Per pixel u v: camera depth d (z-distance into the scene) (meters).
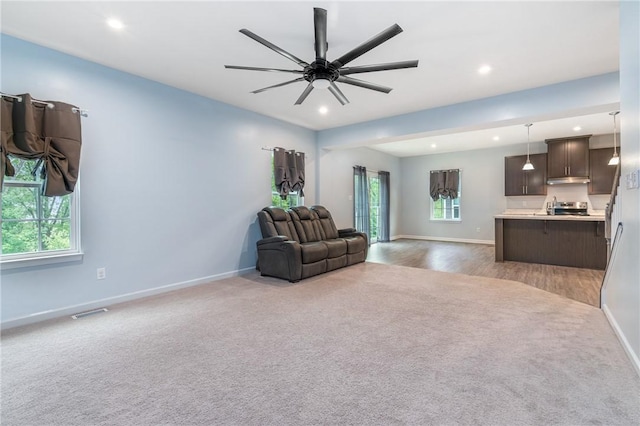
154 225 3.71
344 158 7.03
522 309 3.16
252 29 2.62
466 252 6.89
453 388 1.82
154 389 1.83
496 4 2.28
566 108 3.66
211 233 4.33
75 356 2.22
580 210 6.89
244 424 1.54
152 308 3.22
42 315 2.89
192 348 2.34
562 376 1.94
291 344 2.40
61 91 3.00
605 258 5.09
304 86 3.86
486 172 8.30
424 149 8.40
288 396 1.76
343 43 2.82
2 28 2.59
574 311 3.10
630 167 2.18
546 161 7.16
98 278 3.26
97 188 3.25
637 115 2.00
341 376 1.96
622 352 2.25
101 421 1.57
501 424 1.52
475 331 2.62
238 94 4.15
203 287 4.02
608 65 3.25
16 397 1.75
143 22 2.52
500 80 3.64
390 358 2.18
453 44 2.84
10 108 2.65
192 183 4.10
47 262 2.91
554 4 2.29
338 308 3.20
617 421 1.54
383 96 4.16
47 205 3.00
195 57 3.12
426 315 3.00
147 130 3.64
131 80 3.50
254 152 4.93
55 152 2.83
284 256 4.28
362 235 5.70
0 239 2.75
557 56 3.07
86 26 2.57
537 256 5.63
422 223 9.43
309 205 6.02
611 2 2.27
